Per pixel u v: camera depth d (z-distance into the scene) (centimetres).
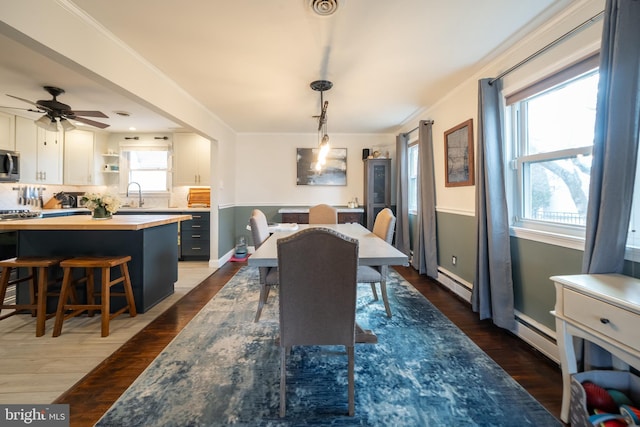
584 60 161
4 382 161
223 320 243
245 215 526
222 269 416
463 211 292
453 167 309
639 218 138
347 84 288
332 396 152
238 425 132
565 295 130
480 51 223
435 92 312
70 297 247
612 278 130
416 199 428
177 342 206
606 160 135
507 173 225
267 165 524
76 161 467
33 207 434
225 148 461
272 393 154
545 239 190
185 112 313
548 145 196
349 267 134
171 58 231
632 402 127
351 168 527
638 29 127
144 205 521
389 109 375
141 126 469
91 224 234
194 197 509
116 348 197
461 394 153
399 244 449
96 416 137
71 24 168
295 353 194
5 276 225
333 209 375
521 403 146
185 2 165
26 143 403
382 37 203
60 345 201
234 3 166
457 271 310
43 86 295
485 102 228
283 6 169
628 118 130
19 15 139
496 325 228
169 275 304
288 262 133
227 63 241
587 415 119
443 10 174
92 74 188
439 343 205
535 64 196
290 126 471
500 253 222
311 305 137
